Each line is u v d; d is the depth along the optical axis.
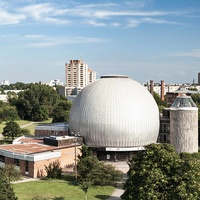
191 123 90.94
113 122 91.00
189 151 91.06
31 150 82.44
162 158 46.78
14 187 65.25
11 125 125.50
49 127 111.44
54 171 73.31
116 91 95.12
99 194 61.75
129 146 92.50
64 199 57.97
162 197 42.56
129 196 45.81
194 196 40.78
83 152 78.50
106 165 71.12
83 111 94.94
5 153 80.94
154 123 96.31
